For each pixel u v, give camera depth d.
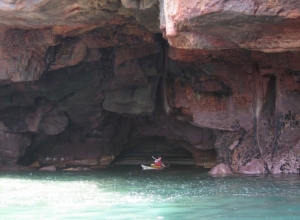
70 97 18.95
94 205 7.81
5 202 8.23
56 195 9.25
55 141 21.78
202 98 16.33
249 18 8.04
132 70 17.19
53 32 14.03
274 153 14.63
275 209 7.30
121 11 12.31
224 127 16.11
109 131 21.91
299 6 7.64
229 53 14.27
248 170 14.94
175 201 8.20
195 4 8.12
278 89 14.52
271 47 8.98
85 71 17.61
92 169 18.66
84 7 11.81
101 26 13.67
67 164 21.83
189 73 16.25
